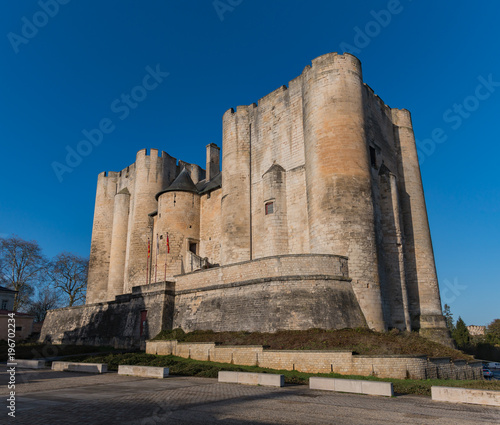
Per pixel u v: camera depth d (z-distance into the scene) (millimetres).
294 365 16594
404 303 26125
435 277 30969
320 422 8016
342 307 20453
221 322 23141
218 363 18766
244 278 23078
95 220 50969
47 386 13281
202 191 37594
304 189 28188
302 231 27688
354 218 23234
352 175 23984
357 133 25000
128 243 44719
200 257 34688
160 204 37781
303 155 28984
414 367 14953
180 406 9578
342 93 25422
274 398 10828
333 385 12320
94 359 21141
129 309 30609
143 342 27422
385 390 11414
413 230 31453
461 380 15156
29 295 53938
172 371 16719
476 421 8227
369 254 22984
